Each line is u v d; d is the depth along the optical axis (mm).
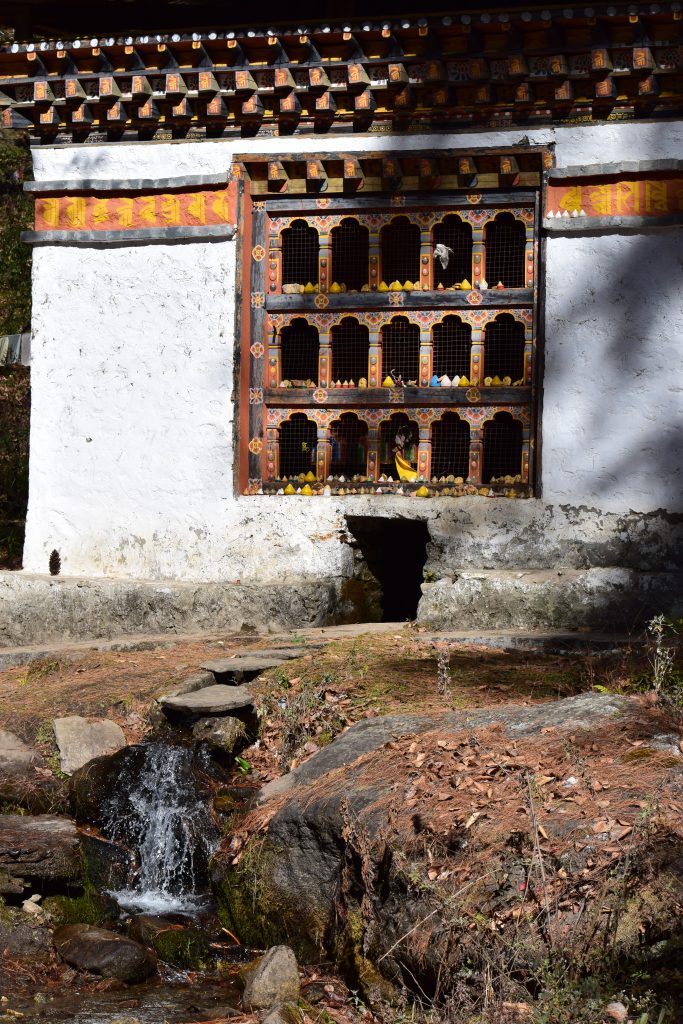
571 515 9961
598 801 5316
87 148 11078
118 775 7637
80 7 12883
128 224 10992
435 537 10227
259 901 6324
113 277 11039
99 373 11047
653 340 9844
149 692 8367
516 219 10289
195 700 7934
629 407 9875
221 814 7168
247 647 9320
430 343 10484
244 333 10758
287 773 7156
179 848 7188
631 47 9609
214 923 6664
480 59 9875
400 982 5410
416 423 10562
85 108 10938
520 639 8883
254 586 10188
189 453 10789
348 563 10609
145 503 10891
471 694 7609
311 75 10203
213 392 10734
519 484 10211
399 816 5719
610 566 9844
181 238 10836
